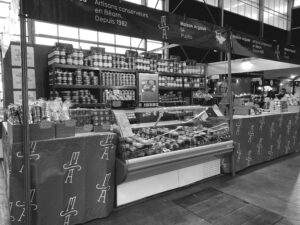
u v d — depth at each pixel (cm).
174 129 355
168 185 318
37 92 462
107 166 250
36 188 210
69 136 229
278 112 516
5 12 580
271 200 296
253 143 416
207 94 621
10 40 382
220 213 264
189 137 319
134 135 298
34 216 212
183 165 330
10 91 434
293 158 487
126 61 514
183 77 625
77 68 445
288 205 283
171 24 294
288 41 1487
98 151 244
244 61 591
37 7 196
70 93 445
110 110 276
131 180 283
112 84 488
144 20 268
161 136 322
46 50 470
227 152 356
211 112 395
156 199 298
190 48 1000
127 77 512
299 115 540
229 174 384
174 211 269
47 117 228
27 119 196
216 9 1063
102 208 250
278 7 1438
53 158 217
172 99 613
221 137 353
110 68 482
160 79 575
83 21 223
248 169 414
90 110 265
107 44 760
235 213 264
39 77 464
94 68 461
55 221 222
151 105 544
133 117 388
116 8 245
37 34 631
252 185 343
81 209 237
